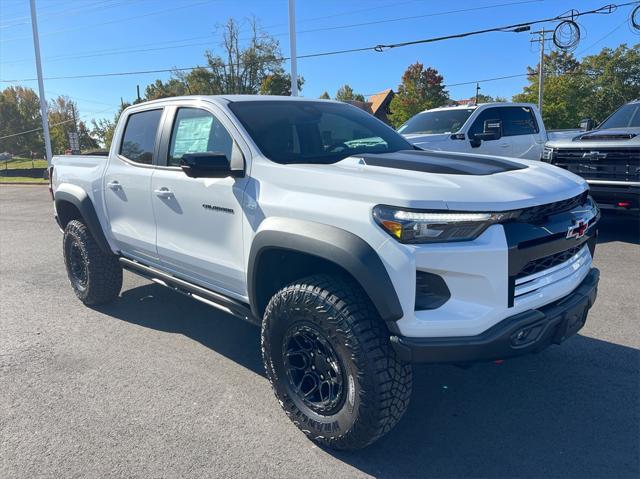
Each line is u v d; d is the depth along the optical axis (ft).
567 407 11.00
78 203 16.40
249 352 14.20
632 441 9.82
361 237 8.73
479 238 8.41
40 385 12.49
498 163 10.68
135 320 16.70
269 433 10.39
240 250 11.09
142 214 14.11
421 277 8.42
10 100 267.18
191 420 10.87
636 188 22.39
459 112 33.17
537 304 9.11
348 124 13.48
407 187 8.65
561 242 9.29
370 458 9.54
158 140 13.76
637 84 185.57
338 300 8.92
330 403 9.45
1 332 15.93
